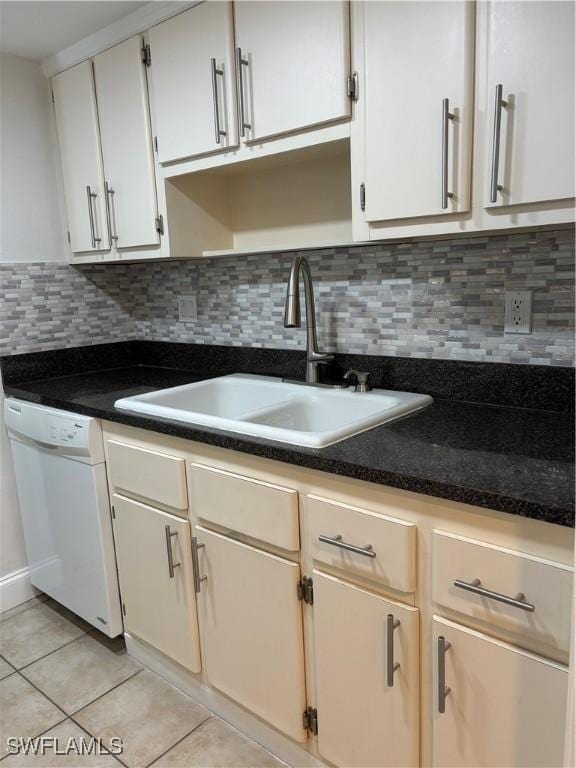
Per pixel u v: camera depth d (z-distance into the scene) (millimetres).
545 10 1036
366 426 1345
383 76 1268
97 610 1936
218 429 1408
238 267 2113
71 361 2389
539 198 1097
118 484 1745
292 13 1395
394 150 1279
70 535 1956
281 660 1373
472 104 1153
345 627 1216
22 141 2158
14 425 2072
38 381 2264
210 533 1480
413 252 1631
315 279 1877
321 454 1174
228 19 1530
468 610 1015
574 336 1382
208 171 1823
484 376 1547
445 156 1188
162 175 1848
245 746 1563
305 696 1363
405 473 1040
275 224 1963
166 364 2488
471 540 992
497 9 1088
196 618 1605
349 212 1753
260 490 1314
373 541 1125
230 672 1532
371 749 1230
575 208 1075
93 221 2125
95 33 1888
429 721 1128
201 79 1632
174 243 1910
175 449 1536
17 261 2191
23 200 2186
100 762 1524
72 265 2357
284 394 1865
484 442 1217
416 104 1226
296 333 1981
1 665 1930
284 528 1281
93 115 2018
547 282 1401
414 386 1691
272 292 2025
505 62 1094
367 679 1199
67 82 2084
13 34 1902
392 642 1127
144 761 1524
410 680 1121
